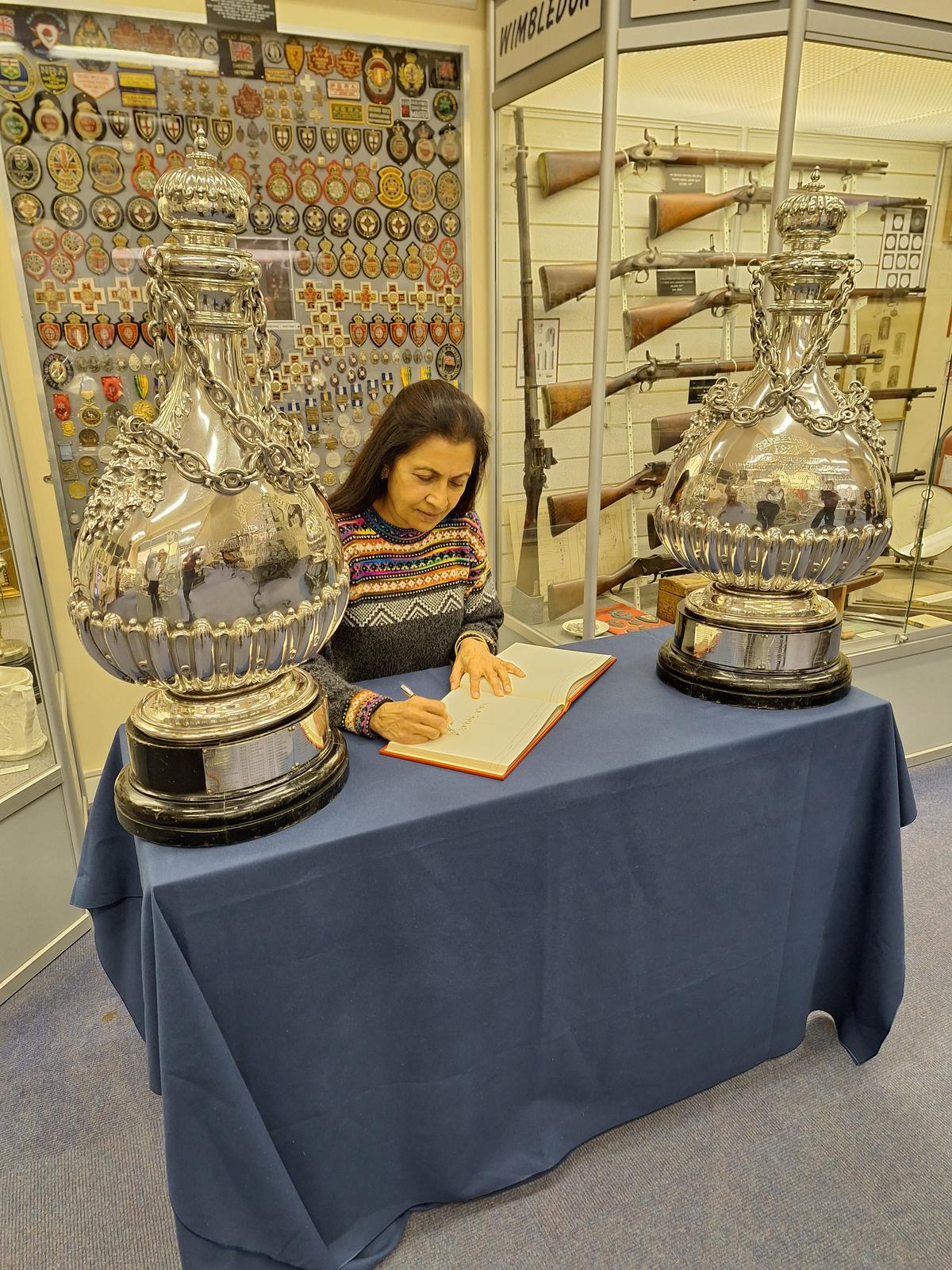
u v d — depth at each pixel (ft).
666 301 7.89
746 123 7.09
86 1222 4.03
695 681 4.02
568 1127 4.07
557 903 3.48
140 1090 4.83
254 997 2.91
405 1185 3.75
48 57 6.51
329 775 3.05
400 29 7.59
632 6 5.88
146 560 2.38
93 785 8.23
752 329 3.56
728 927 4.08
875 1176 4.12
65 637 7.87
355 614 4.51
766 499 3.35
